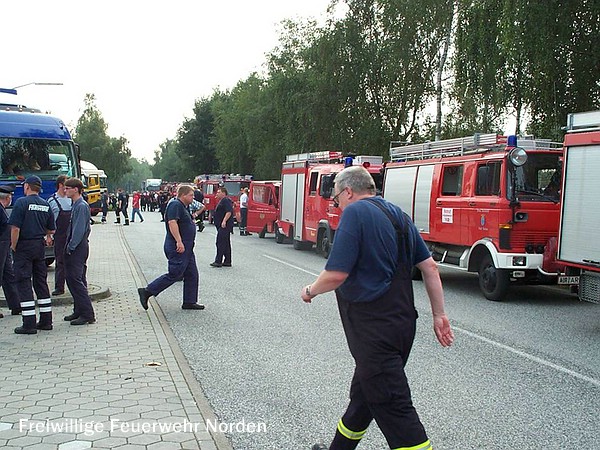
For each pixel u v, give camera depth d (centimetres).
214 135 7169
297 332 845
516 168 1099
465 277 1506
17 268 782
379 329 352
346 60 3042
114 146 9488
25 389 560
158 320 891
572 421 515
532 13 1462
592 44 1497
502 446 461
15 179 1418
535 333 865
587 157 890
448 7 2692
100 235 2747
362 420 379
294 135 3431
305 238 2062
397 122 3083
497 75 1730
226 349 747
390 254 359
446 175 1297
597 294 873
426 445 345
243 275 1462
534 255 1090
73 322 849
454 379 635
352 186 386
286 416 519
